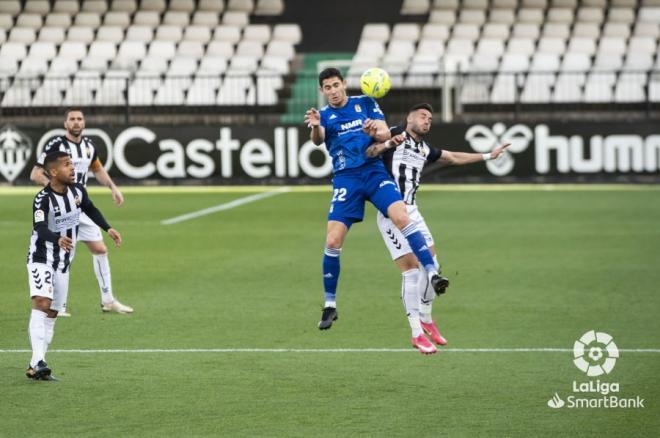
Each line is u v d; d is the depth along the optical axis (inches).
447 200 2952.8
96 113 3725.4
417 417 1002.7
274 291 1679.4
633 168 3297.2
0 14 4340.6
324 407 1037.2
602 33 4180.6
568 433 954.7
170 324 1438.2
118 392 1095.0
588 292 1642.5
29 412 1024.2
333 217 1266.0
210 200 3029.0
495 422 986.7
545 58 3959.2
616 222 2487.7
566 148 3321.9
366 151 1250.6
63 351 1280.8
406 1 4446.4
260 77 3855.8
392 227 1240.2
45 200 1146.7
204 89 3902.6
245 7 4458.7
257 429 969.5
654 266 1882.4
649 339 1320.1
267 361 1226.6
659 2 4288.9
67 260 1152.8
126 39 4232.3
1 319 1473.9
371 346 1299.2
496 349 1275.8
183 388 1109.7
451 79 3794.3
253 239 2269.9
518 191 3164.4
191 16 4421.8
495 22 4259.4
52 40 4224.9
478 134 3334.2
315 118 1242.6
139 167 3425.2
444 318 1467.8
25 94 3890.3
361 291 1679.4
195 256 2043.6
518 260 1964.8
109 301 1517.0
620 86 3841.0
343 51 4434.1
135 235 2346.2
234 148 3400.6
